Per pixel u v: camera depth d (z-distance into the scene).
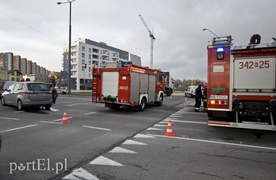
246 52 6.99
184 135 7.15
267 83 6.76
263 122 6.89
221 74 7.33
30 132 7.09
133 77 12.80
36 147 5.45
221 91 7.33
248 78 6.99
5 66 103.56
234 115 7.37
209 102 7.50
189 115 12.07
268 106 6.77
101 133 7.16
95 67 13.59
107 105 14.16
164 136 6.94
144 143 6.04
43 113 11.39
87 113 11.83
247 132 7.71
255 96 6.89
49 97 12.80
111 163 4.46
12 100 13.05
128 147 5.62
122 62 13.21
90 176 3.84
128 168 4.22
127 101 12.48
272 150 5.54
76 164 4.38
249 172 4.11
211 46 7.48
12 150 5.20
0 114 10.86
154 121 9.83
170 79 40.16
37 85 12.45
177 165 4.41
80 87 92.69
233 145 5.98
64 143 5.86
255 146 5.91
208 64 7.53
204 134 7.35
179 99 27.17
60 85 40.03
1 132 7.05
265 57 6.79
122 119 10.16
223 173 4.05
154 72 15.91
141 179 3.75
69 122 9.02
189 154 5.13
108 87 13.11
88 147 5.54
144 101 14.26
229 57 7.23
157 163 4.50
